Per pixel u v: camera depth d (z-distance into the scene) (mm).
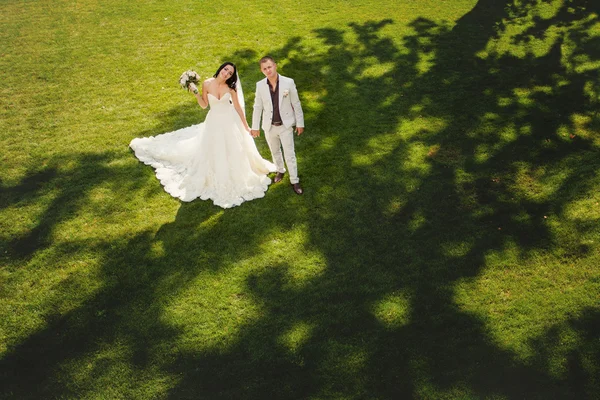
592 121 7441
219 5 11570
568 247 5570
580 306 4984
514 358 4578
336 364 4582
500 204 6160
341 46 9758
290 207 6277
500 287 5207
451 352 4637
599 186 6281
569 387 4348
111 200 6426
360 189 6492
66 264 5602
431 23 10547
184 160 6840
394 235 5840
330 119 7793
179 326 4949
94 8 11531
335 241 5797
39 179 6738
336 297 5176
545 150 6949
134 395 4414
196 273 5473
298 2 11672
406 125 7605
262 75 8891
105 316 5055
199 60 9375
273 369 4559
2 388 4465
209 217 6172
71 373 4582
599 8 10711
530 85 8367
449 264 5465
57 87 8648
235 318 5012
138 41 10062
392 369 4523
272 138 6223
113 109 8078
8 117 7902
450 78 8680
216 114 5961
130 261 5625
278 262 5574
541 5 11031
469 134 7352
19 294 5293
